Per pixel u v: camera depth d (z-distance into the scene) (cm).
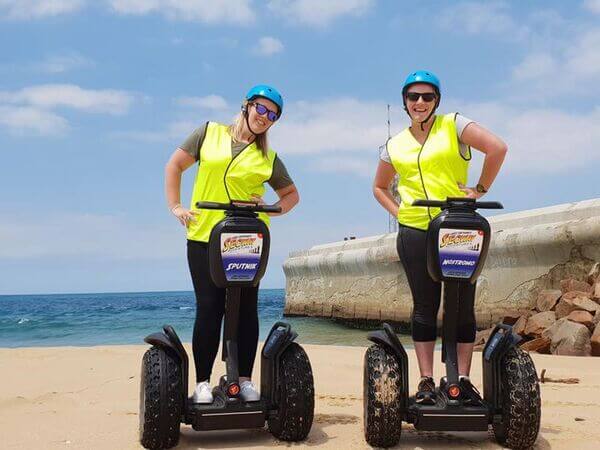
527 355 342
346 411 441
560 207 1512
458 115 375
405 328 2064
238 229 346
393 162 386
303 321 2605
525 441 334
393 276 2138
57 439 369
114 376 612
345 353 774
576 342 1014
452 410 333
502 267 1579
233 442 358
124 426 396
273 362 359
